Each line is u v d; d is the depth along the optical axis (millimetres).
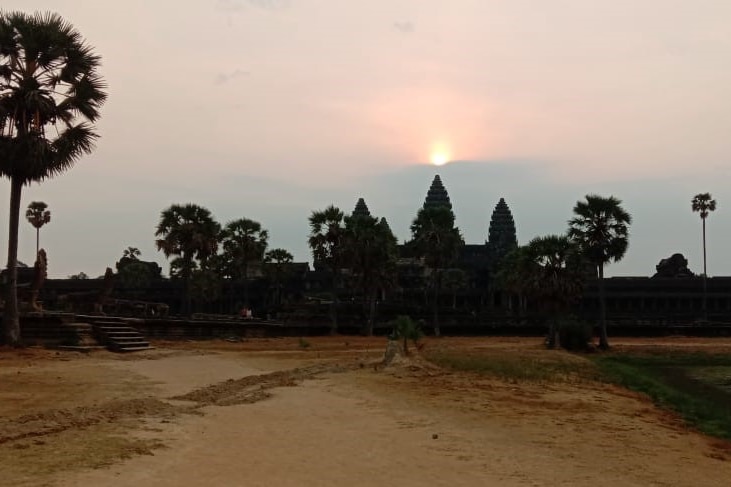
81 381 19141
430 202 173000
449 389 21438
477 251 144000
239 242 94312
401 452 11102
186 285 65375
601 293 58656
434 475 9578
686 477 10695
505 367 30688
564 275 55094
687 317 97625
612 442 13359
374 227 76250
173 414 13719
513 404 18531
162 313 50875
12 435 10750
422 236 81562
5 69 29766
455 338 74000
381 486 8805
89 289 108188
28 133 29578
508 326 81125
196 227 64938
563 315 66688
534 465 10602
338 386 20906
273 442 11391
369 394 19062
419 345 41062
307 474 9234
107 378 20219
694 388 33000
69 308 42562
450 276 113125
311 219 75188
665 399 25547
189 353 33844
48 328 30312
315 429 12930
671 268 126875
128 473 8688
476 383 23938
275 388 19953
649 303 111812
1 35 29406
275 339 59156
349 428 13242
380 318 88812
